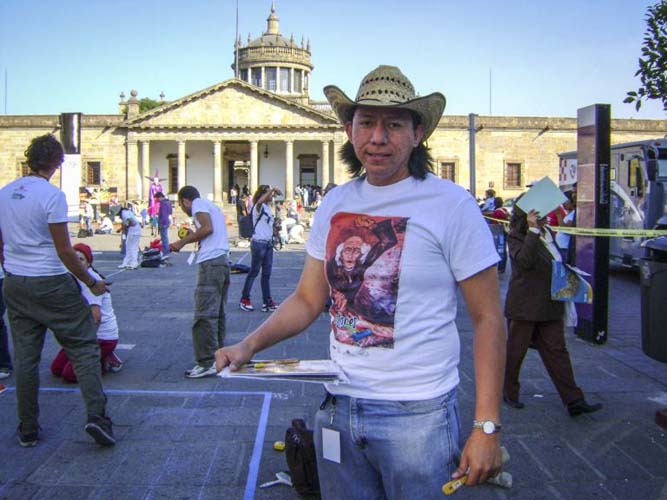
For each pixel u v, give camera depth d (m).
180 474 4.53
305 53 77.50
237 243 25.58
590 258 8.61
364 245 2.35
